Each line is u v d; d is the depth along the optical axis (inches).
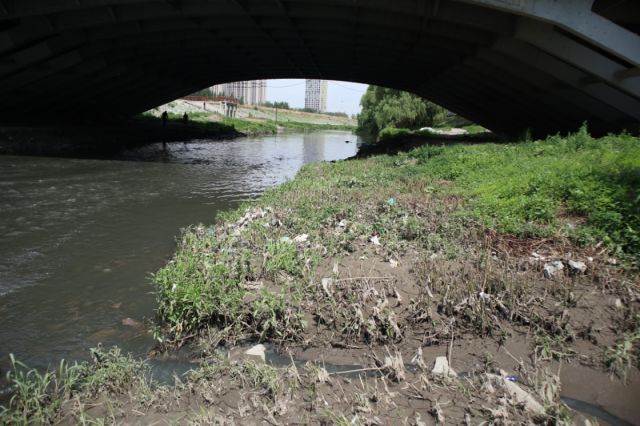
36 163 916.0
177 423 160.4
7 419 166.2
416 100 2336.4
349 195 485.1
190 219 503.2
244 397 173.5
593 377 185.6
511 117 1389.0
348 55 1253.1
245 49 1238.9
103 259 363.3
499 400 164.4
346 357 206.2
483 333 215.0
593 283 246.4
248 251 294.0
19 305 276.8
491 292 241.3
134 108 1772.9
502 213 349.7
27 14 761.6
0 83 1035.9
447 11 715.4
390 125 2396.7
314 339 218.4
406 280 262.8
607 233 287.0
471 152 659.4
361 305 231.9
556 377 178.2
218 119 2881.4
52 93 1259.8
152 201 602.9
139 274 330.6
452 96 1513.3
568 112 1029.2
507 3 604.1
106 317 260.7
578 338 208.2
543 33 694.5
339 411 163.3
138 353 219.0
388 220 365.7
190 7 828.0
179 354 216.1
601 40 615.8
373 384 182.7
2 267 342.0
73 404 177.2
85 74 1152.8
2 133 1046.4
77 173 819.4
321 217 387.2
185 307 223.6
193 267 260.7
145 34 1051.3
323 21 951.6
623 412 167.3
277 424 158.4
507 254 276.1
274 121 4192.9
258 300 231.5
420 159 726.5
